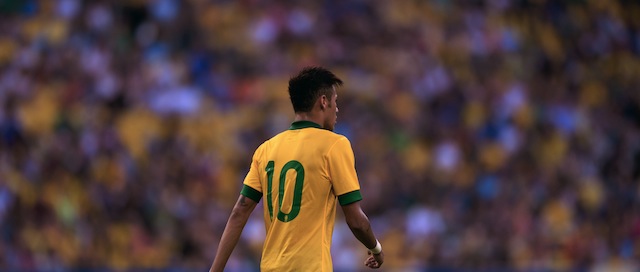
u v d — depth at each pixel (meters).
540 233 52.97
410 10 71.00
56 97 53.53
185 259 46.06
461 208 53.59
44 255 43.34
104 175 48.12
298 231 17.86
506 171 58.09
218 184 51.12
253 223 47.31
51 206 45.34
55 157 47.88
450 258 49.03
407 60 66.56
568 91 71.19
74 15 60.59
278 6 65.62
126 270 41.41
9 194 44.31
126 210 46.88
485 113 64.31
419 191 54.31
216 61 60.25
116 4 62.03
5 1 61.38
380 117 60.56
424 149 59.62
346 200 17.83
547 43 75.44
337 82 18.80
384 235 50.34
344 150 18.11
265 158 18.53
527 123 65.12
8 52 57.25
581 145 65.12
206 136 54.66
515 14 75.69
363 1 69.25
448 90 65.31
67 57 56.47
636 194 61.16
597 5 81.06
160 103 55.47
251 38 63.00
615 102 73.19
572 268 48.19
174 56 59.53
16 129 48.94
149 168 49.78
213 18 63.00
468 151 60.00
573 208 56.78
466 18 73.06
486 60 70.12
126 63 57.53
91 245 45.19
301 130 18.44
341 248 46.97
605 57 77.62
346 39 66.31
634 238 55.78
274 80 60.50
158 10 62.34
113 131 51.34
